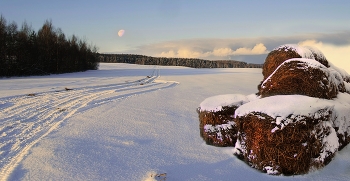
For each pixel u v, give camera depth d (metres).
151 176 3.55
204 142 5.10
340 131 4.31
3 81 17.48
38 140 5.15
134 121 6.94
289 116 3.54
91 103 9.47
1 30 24.58
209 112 4.91
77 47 41.91
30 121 6.67
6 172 3.74
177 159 4.25
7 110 7.77
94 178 3.58
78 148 4.71
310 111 3.58
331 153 3.83
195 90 14.83
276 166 3.62
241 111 4.07
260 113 3.74
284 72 4.68
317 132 3.71
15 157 4.30
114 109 8.55
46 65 32.16
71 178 3.58
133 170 3.84
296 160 3.54
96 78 22.16
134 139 5.34
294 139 3.54
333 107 3.97
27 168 3.87
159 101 10.49
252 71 43.94
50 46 33.34
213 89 15.46
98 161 4.15
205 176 3.63
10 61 25.64
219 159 4.22
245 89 15.66
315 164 3.66
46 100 9.67
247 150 4.01
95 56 51.53
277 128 3.58
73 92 12.14
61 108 8.39
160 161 4.17
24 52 27.34
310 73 4.43
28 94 10.75
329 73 4.62
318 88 4.40
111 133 5.77
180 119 7.28
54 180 3.52
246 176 3.62
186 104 9.89
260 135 3.75
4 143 4.95
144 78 23.28
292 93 4.52
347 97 4.95
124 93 12.49
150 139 5.35
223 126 4.77
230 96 5.16
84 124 6.52
